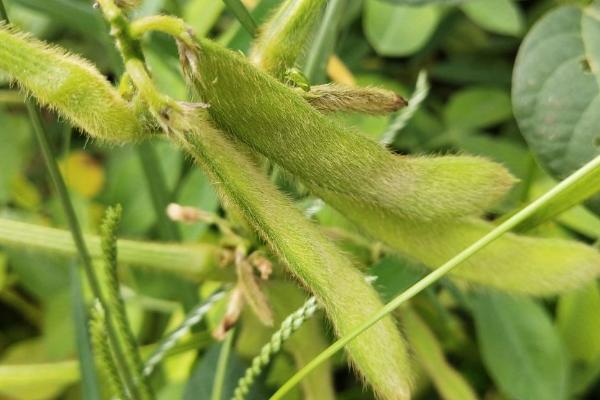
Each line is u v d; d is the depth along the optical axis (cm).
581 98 29
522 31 44
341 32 37
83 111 25
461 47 46
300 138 25
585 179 28
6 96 43
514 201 35
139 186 38
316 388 31
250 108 25
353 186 26
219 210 38
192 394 34
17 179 44
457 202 26
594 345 34
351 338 25
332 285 25
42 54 25
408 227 27
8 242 31
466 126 41
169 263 30
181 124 24
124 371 31
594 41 29
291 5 27
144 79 24
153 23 24
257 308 29
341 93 26
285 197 25
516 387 33
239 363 34
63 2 35
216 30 45
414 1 31
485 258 28
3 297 44
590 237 35
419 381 36
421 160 26
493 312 34
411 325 33
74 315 33
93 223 42
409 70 45
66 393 39
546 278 28
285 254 25
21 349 42
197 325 35
